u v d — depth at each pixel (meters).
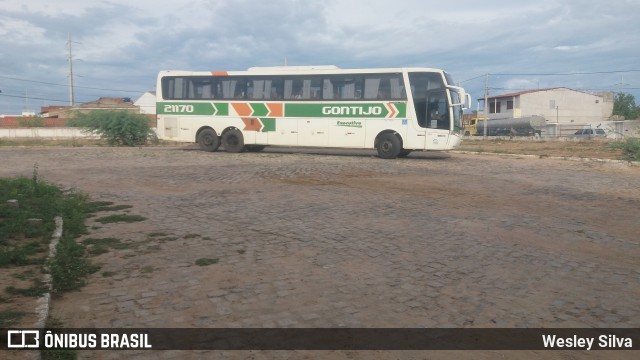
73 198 9.94
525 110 66.81
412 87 20.73
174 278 5.64
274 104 22.34
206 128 23.25
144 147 28.47
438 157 23.31
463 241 7.63
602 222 9.41
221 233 7.77
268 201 10.63
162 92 23.73
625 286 5.82
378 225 8.59
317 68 21.91
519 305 5.13
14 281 5.25
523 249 7.31
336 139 21.69
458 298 5.27
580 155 25.39
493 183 14.00
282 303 4.99
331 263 6.35
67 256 6.08
